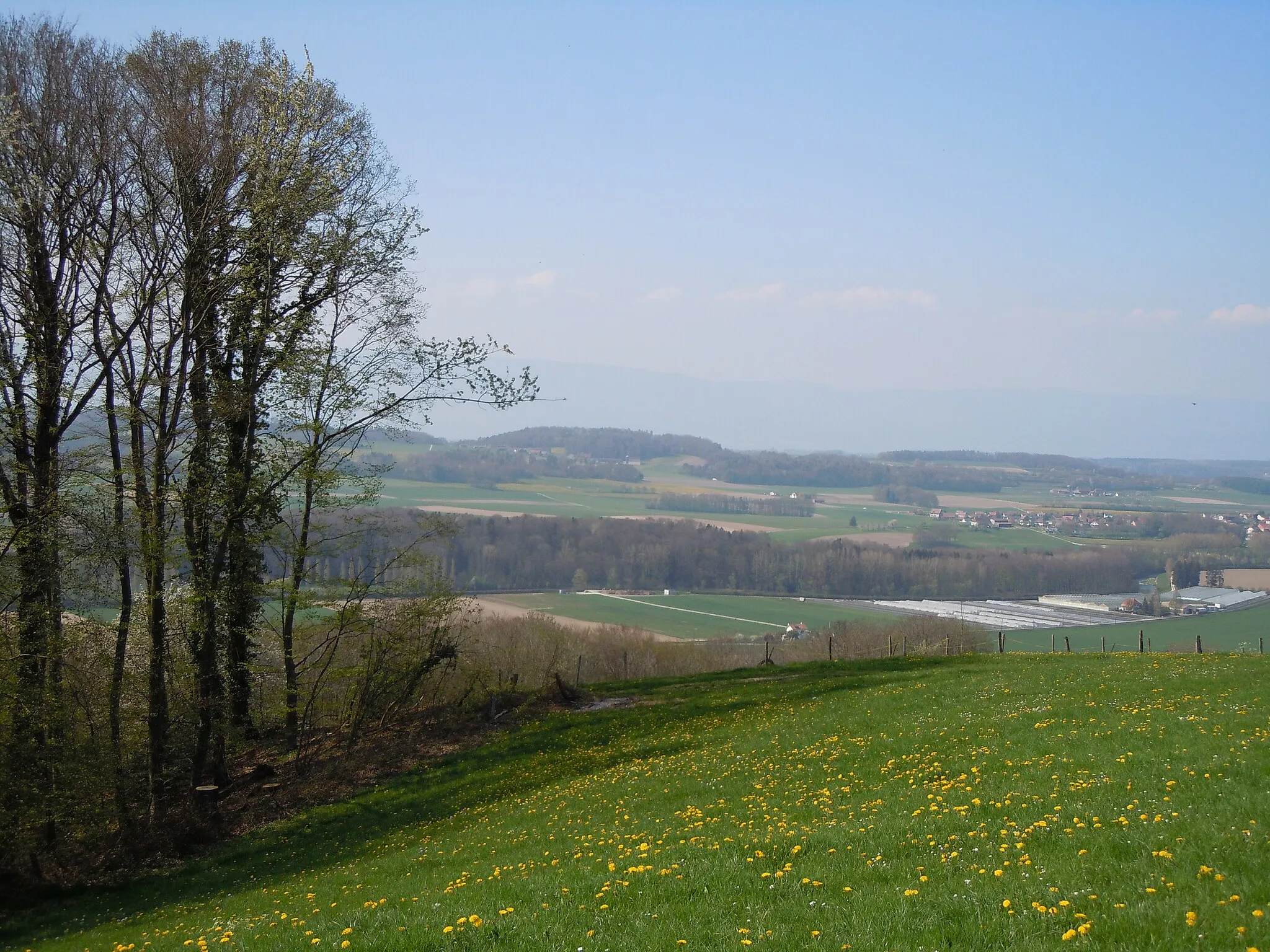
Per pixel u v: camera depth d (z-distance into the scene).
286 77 30.73
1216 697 23.64
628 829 18.47
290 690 32.56
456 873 17.80
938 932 9.48
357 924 12.78
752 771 22.30
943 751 20.91
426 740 36.38
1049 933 9.16
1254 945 8.20
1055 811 13.98
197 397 30.94
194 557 28.47
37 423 27.92
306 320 31.08
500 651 58.97
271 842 27.44
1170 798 14.14
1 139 25.19
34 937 21.23
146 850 27.42
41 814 25.38
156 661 28.20
